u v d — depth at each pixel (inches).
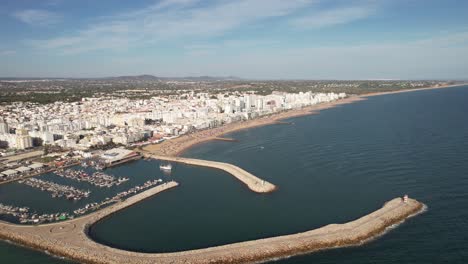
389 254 5871.1
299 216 7539.4
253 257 5895.7
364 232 6471.5
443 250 5866.1
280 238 6402.6
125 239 6776.6
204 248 6250.0
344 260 5777.6
